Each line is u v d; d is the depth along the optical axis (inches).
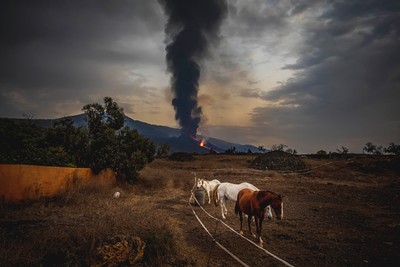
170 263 227.8
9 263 185.6
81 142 603.8
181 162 1940.2
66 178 499.5
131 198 543.8
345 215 452.8
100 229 232.7
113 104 719.7
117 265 201.2
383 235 336.5
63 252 198.1
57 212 363.9
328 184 927.0
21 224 290.0
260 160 1587.1
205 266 231.0
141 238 235.0
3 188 382.0
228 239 310.5
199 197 528.1
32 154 481.1
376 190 781.3
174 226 342.3
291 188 820.6
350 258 259.6
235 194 394.3
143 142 754.8
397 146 1781.5
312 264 244.8
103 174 633.0
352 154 2108.8
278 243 302.4
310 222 401.7
